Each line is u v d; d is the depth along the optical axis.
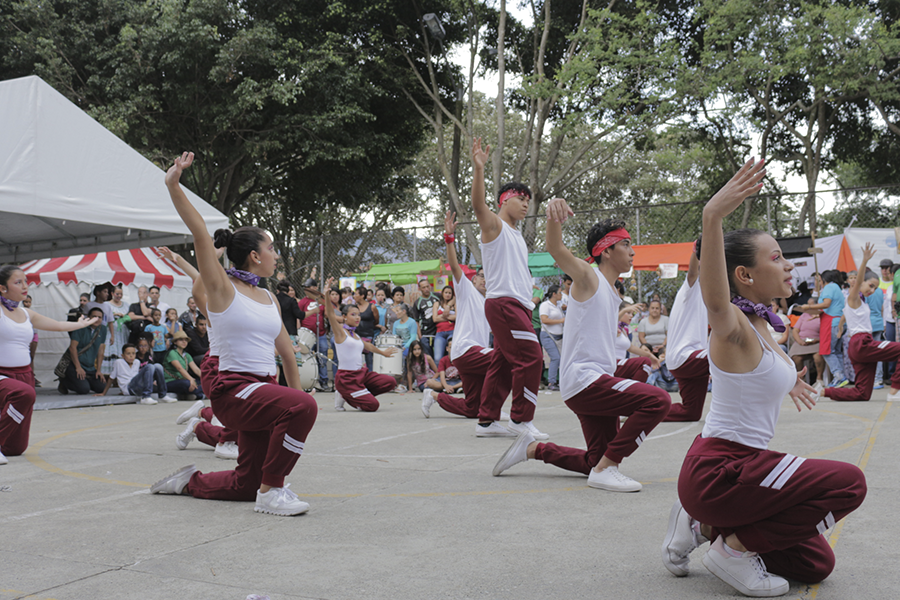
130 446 6.13
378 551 2.88
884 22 19.17
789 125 20.55
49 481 4.57
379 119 21.30
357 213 30.33
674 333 6.64
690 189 30.66
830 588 2.33
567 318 4.11
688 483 2.33
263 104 17.38
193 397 11.69
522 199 6.11
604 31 18.05
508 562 2.70
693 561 2.71
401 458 5.23
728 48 17.34
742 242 2.26
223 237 4.51
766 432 2.31
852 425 6.25
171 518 3.51
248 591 2.43
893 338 10.39
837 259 12.33
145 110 17.64
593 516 3.39
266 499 3.56
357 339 9.09
